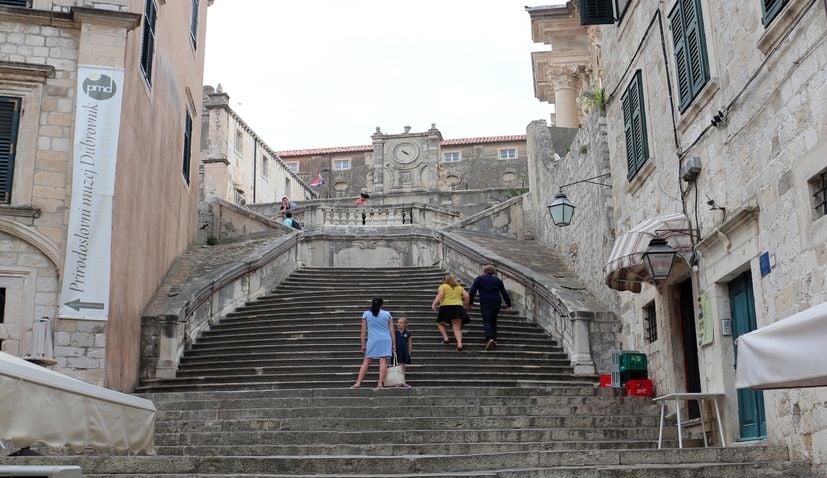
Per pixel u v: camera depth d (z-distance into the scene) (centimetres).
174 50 2131
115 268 1486
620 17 1534
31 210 1446
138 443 777
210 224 2641
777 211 940
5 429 628
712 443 1127
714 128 1119
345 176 5734
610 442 1095
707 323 1136
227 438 1099
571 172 2206
